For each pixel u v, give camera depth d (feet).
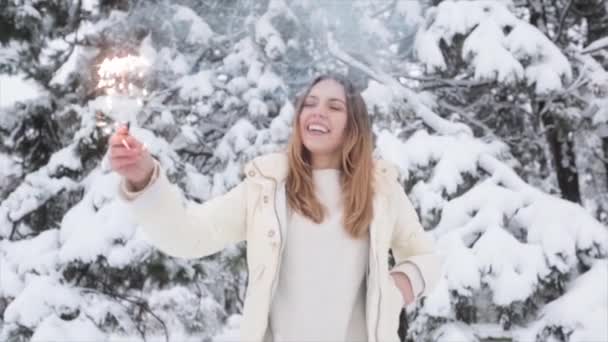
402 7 19.21
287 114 17.70
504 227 15.38
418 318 14.99
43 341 13.51
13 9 16.98
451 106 21.03
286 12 19.13
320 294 6.23
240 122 18.07
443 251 14.64
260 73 18.72
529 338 14.29
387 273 6.45
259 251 6.26
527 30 16.35
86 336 14.20
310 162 6.84
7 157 18.52
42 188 16.31
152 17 19.02
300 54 19.79
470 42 16.47
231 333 17.43
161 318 16.65
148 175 5.47
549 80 15.92
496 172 15.89
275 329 6.26
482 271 14.33
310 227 6.35
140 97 4.99
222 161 17.94
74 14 18.28
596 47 19.06
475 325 15.74
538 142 21.76
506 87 17.28
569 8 22.02
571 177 23.22
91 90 17.08
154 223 5.60
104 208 15.01
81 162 16.52
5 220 16.28
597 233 14.60
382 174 6.89
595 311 13.66
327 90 6.84
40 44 17.99
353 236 6.35
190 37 19.03
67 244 14.60
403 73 20.10
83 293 15.17
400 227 7.18
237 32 20.51
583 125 20.11
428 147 15.93
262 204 6.37
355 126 6.81
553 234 14.57
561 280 14.83
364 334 6.40
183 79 18.57
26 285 14.60
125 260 14.49
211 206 6.49
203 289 17.38
